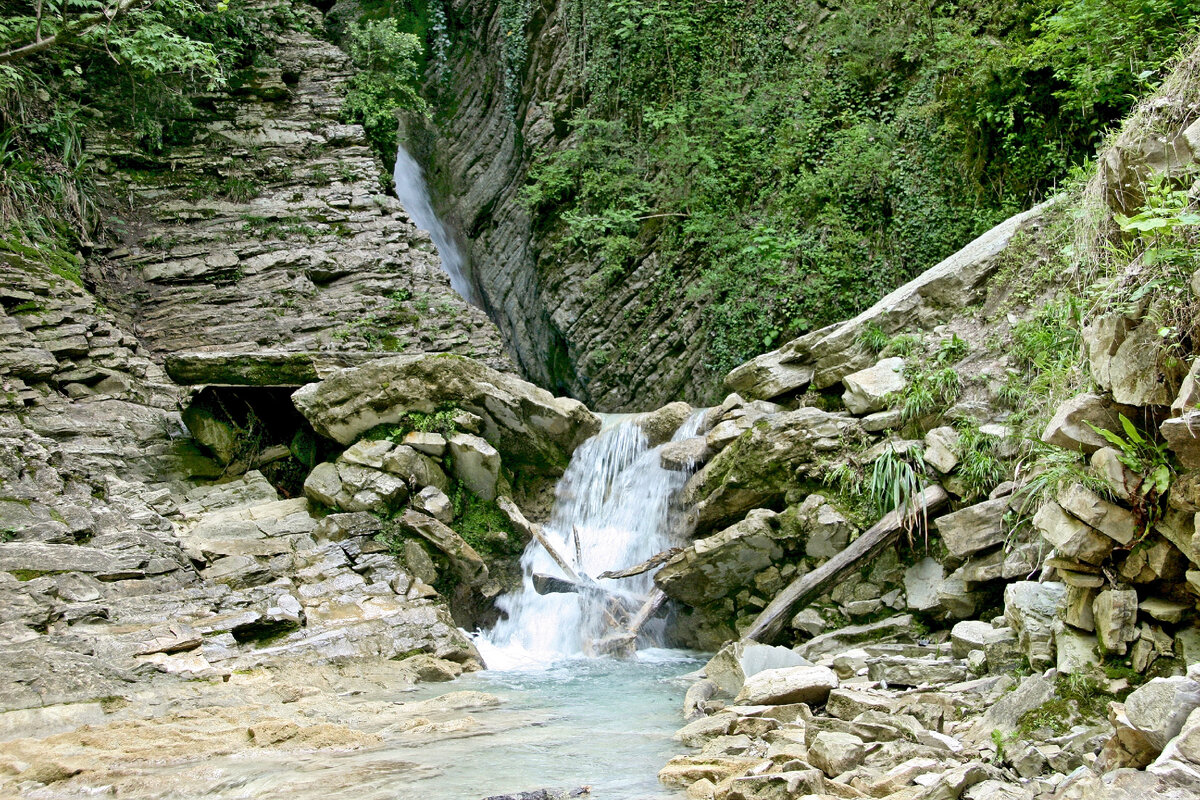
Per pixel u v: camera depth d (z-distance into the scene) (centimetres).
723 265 1428
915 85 1316
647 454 1062
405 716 612
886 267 1277
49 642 685
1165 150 501
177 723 576
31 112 1456
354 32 1834
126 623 753
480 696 669
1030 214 887
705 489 935
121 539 861
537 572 962
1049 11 1140
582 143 1716
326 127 1700
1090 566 483
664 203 1596
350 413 1041
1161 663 445
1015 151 1161
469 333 1527
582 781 440
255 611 799
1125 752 343
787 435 884
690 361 1496
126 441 1112
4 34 1352
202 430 1136
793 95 1461
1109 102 995
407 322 1509
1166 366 436
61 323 1204
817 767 425
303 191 1622
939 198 1238
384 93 1827
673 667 822
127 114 1567
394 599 894
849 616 798
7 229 1284
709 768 431
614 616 933
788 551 861
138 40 1372
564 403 1105
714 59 1589
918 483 805
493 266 1981
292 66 1742
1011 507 708
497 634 995
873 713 485
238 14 1670
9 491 862
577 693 700
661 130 1638
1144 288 442
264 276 1499
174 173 1576
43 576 777
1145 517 453
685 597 902
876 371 895
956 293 911
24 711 587
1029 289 850
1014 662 564
